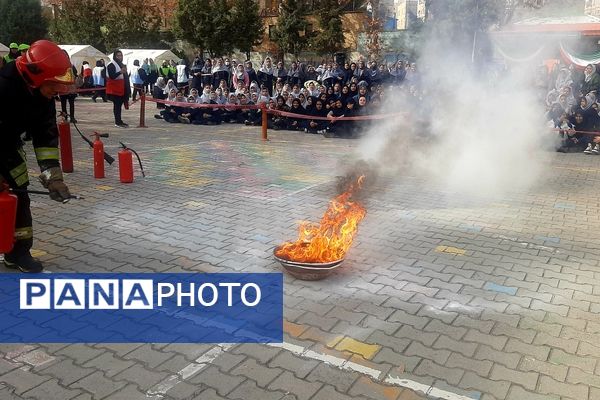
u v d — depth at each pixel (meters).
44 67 3.79
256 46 31.31
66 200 4.17
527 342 3.62
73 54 25.33
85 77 20.69
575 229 6.14
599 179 8.88
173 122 15.08
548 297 4.33
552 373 3.27
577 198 7.57
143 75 20.27
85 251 5.05
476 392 3.06
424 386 3.11
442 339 3.63
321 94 13.48
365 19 26.28
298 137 12.97
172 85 17.42
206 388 3.06
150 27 33.84
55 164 4.18
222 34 28.81
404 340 3.61
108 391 3.02
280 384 3.10
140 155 9.86
